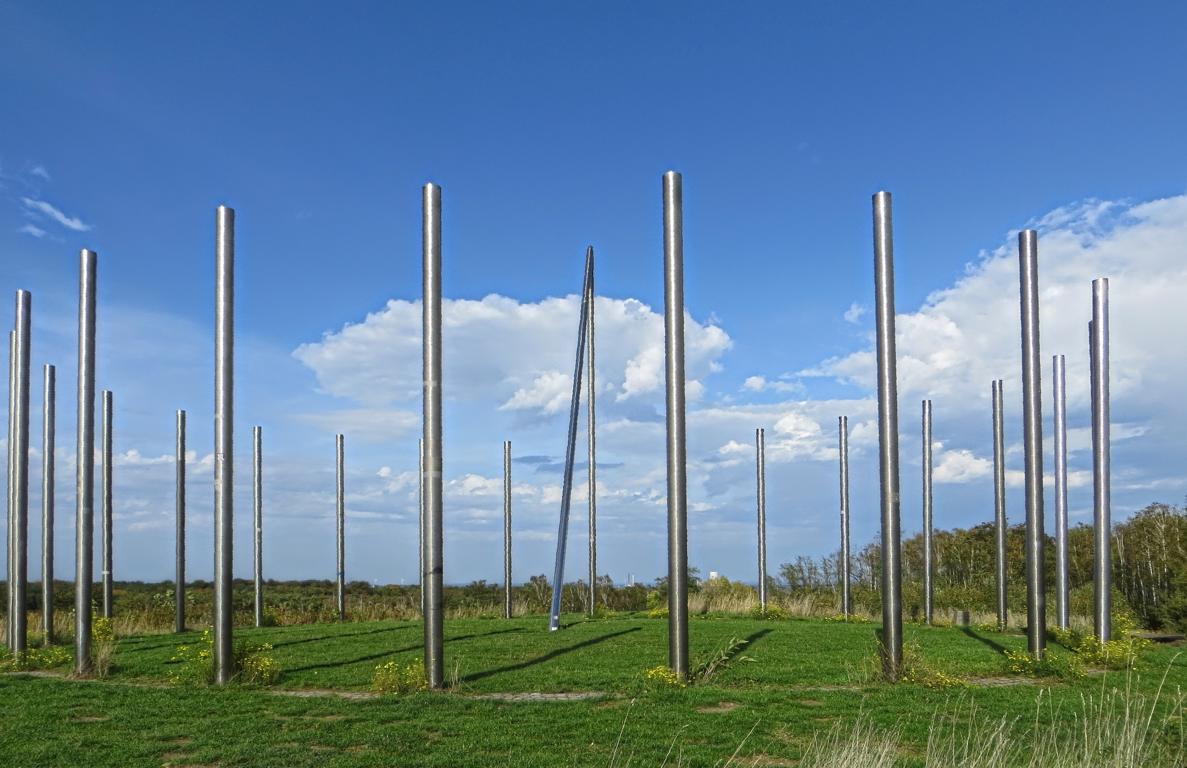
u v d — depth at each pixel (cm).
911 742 1062
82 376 1645
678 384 1480
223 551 1477
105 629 2317
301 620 3244
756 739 1061
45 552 2198
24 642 1858
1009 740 982
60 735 1107
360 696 1355
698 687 1398
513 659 1750
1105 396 1878
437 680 1408
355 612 3388
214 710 1248
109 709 1266
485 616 3372
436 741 1059
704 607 3303
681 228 1509
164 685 1487
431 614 1416
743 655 1798
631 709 1224
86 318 1661
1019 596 3534
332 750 1022
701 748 1022
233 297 1519
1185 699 1347
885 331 1532
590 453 3241
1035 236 1744
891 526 1503
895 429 1520
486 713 1209
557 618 2581
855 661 1695
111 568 2764
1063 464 2345
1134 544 3772
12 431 1917
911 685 1429
